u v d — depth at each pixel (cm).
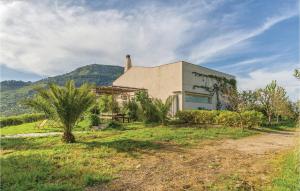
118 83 4359
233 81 4512
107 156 1082
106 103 2936
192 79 3700
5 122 2758
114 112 2934
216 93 4141
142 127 2211
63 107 1406
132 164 952
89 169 868
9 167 885
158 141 1477
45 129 2106
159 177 797
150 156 1096
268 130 2292
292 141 1617
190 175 820
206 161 1014
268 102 2867
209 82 4022
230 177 792
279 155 1139
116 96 3338
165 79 3709
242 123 2269
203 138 1644
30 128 2206
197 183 739
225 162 1000
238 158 1075
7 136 1691
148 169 888
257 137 1830
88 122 2195
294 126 2773
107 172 832
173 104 3525
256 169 891
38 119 3259
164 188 698
